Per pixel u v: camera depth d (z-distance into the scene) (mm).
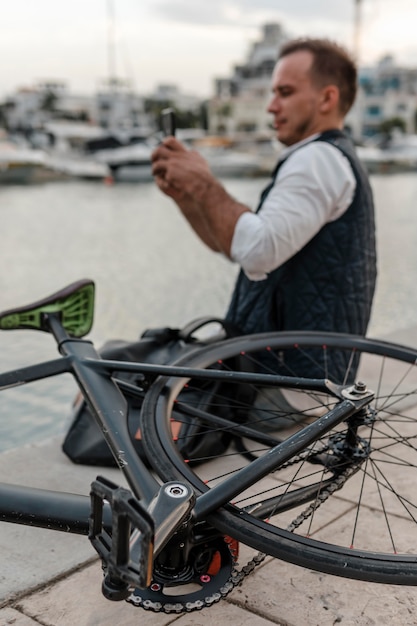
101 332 4988
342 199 1954
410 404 2371
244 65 104000
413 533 1552
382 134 74500
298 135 2176
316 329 2000
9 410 3441
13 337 4719
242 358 1832
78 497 1170
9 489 1159
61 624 1250
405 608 1292
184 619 1259
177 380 1553
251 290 2117
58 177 32938
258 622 1250
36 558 1466
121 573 889
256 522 1162
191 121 85438
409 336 3439
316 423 1252
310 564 1106
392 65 92812
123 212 17391
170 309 5836
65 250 10070
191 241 11047
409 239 10297
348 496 1718
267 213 1919
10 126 102125
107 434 1315
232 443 1984
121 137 41656
